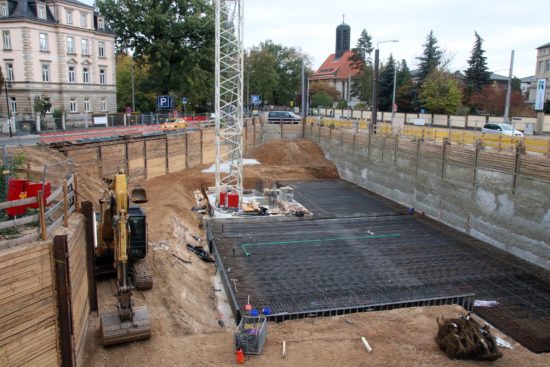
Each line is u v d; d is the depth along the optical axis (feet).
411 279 66.95
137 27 191.62
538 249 74.74
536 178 75.25
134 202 73.05
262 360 42.39
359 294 61.41
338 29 416.05
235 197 103.65
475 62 263.29
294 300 59.06
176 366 41.06
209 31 197.26
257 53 324.39
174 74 200.44
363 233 89.71
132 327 43.09
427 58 279.49
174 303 52.90
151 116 154.30
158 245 69.21
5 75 160.04
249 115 220.02
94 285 47.55
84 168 95.45
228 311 59.47
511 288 64.49
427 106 225.97
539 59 243.40
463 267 72.23
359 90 311.68
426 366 41.86
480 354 43.11
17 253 31.40
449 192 97.45
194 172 133.80
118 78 239.71
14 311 31.48
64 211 40.50
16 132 110.63
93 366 40.52
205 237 89.92
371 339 46.80
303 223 96.27
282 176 150.82
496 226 83.92
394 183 119.44
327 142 166.20
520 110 222.48
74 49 173.68
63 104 172.04
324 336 47.42
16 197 40.55
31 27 158.20
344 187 136.56
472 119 185.57
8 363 31.27
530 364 43.34
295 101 360.48
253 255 75.77
